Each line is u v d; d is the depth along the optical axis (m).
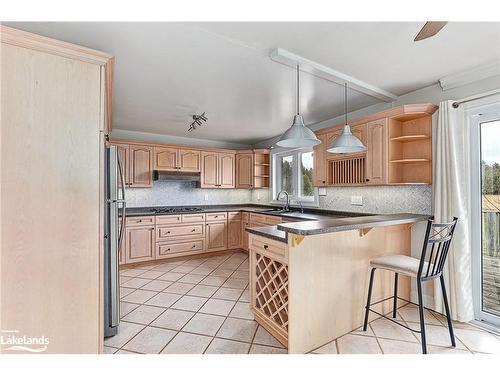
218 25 1.66
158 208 4.80
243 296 2.88
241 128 4.44
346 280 2.14
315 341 1.94
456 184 2.31
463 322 2.27
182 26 1.67
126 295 2.90
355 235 2.21
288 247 1.86
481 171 2.35
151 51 1.97
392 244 2.52
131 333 2.11
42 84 1.46
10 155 1.38
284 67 2.22
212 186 5.05
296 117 2.30
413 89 2.78
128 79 2.48
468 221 2.34
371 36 1.79
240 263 4.23
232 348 1.92
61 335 1.50
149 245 4.06
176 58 2.08
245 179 5.31
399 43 1.88
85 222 1.57
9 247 1.38
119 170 2.28
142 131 4.64
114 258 2.09
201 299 2.79
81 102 1.56
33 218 1.43
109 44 1.87
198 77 2.45
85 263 1.57
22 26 1.66
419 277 1.83
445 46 1.91
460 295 2.28
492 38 1.81
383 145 2.75
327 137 3.45
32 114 1.43
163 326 2.23
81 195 1.56
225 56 2.05
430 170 2.62
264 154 5.38
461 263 2.29
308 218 3.42
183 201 5.09
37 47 1.44
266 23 1.64
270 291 2.14
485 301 2.32
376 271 2.39
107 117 2.31
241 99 3.02
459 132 2.34
